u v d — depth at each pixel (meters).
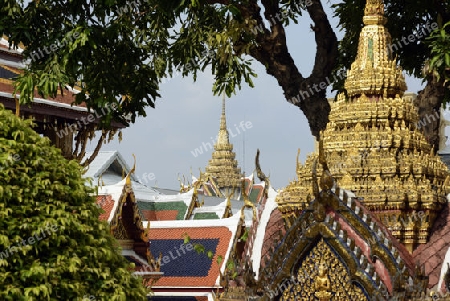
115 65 21.27
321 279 12.17
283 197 14.15
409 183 13.62
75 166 17.17
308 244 12.29
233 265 13.71
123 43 21.17
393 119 14.36
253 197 52.72
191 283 38.25
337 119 14.62
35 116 29.31
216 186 85.56
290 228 12.45
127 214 35.25
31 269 15.16
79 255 16.25
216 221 40.09
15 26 20.72
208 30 21.16
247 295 12.55
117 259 17.50
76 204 16.77
